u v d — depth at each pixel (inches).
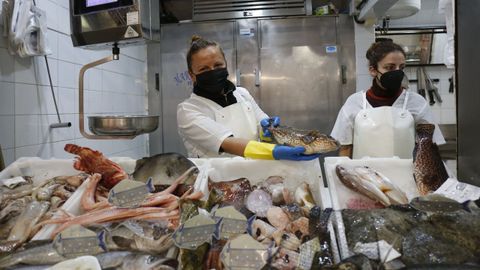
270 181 40.3
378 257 26.5
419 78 135.3
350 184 38.9
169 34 127.3
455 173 43.6
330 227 30.1
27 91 71.6
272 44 122.4
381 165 41.9
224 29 123.9
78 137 89.2
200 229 27.7
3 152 65.5
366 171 39.4
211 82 58.2
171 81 128.8
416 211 31.4
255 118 67.3
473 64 35.7
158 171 42.3
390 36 134.3
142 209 34.4
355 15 117.0
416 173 39.8
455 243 27.9
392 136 65.9
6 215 37.3
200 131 53.2
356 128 69.4
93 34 61.9
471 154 36.3
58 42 81.4
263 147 42.8
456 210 30.6
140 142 126.8
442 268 24.8
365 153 67.4
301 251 27.7
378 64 67.4
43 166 47.8
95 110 97.0
